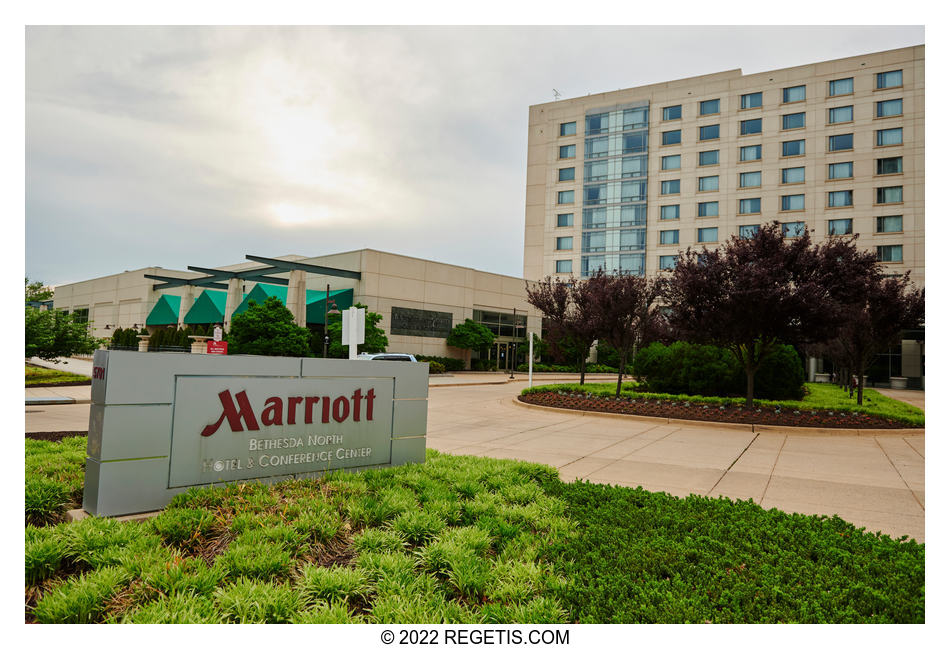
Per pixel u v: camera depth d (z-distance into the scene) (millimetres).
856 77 48469
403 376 7902
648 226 56188
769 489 7848
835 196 48594
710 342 17375
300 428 6844
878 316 18125
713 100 54125
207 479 6082
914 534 5930
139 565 4184
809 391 24844
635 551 4816
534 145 62969
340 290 42062
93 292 66375
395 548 4863
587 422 15367
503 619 3684
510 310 51531
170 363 5875
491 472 7504
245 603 3713
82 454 7445
